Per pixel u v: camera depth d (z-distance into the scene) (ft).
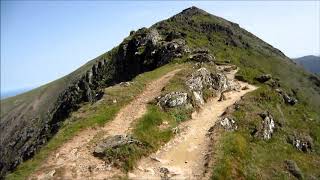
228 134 122.01
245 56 405.18
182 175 95.40
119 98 142.31
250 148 121.90
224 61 265.34
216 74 188.34
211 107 156.04
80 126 115.03
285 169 120.78
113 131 113.91
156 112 128.67
